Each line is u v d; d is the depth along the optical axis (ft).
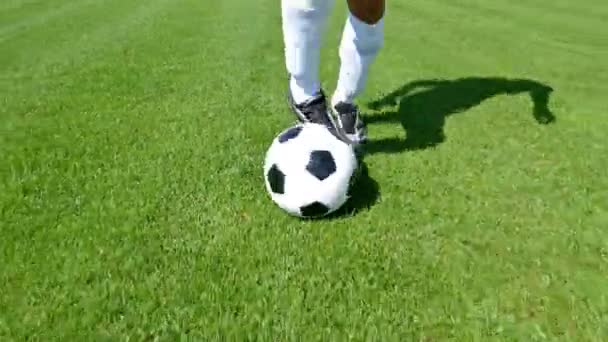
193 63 26.96
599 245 11.14
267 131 16.89
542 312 9.04
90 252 10.34
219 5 54.80
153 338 8.32
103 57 28.55
